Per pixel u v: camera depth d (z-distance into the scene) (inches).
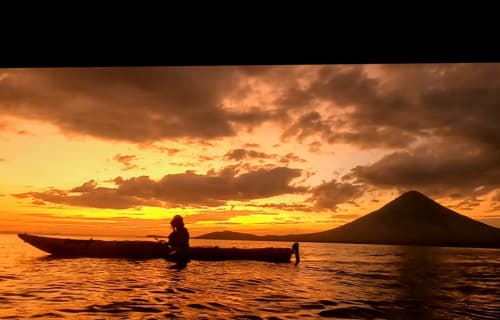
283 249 541.6
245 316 210.1
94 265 438.9
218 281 345.4
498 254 1413.6
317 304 250.4
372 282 374.3
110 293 271.0
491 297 300.2
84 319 195.0
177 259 503.5
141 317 201.8
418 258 935.0
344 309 236.2
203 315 209.9
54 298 249.8
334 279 390.0
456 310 242.8
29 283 310.7
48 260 484.4
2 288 286.7
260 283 342.6
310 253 1034.1
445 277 446.6
